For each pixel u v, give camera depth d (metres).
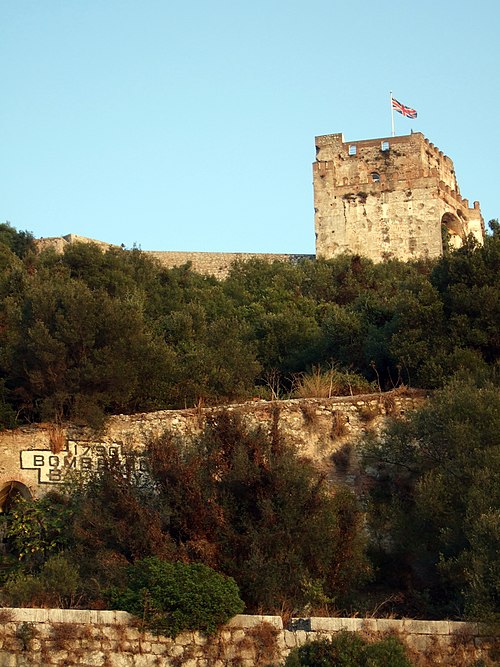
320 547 32.25
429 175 116.81
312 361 56.84
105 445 42.66
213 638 27.14
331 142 122.12
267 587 30.62
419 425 36.88
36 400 45.53
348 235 117.44
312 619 27.06
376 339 51.06
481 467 33.50
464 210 124.94
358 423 41.56
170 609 27.55
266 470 33.28
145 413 43.31
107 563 31.28
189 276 97.00
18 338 48.16
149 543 31.77
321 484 34.09
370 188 117.56
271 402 42.28
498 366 43.94
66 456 42.25
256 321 69.50
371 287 89.12
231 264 110.50
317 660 25.77
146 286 85.00
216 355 52.59
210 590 27.61
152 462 34.53
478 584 28.34
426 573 34.25
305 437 41.38
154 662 26.92
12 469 42.06
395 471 39.31
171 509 33.00
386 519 36.47
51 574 31.59
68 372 45.56
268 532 32.00
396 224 116.44
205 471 33.97
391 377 48.50
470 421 35.66
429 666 26.17
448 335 46.44
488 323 45.88
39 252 107.81
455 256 49.84
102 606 29.17
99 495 34.53
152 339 51.28
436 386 43.59
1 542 38.84
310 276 96.62
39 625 27.36
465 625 26.75
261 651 26.81
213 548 31.53
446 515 33.56
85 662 26.94
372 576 33.78
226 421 35.81
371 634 26.59
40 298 49.22
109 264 85.81
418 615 31.56
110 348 46.81
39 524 37.59
